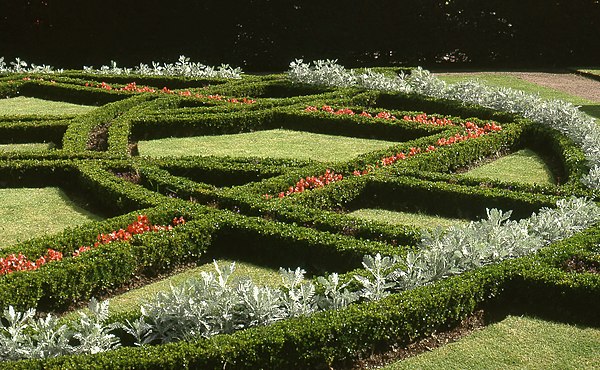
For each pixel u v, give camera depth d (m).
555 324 6.96
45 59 24.72
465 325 6.97
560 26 26.19
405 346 6.61
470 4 25.89
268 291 6.47
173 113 14.89
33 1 24.22
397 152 11.88
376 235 8.55
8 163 11.17
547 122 13.73
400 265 7.42
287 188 10.29
